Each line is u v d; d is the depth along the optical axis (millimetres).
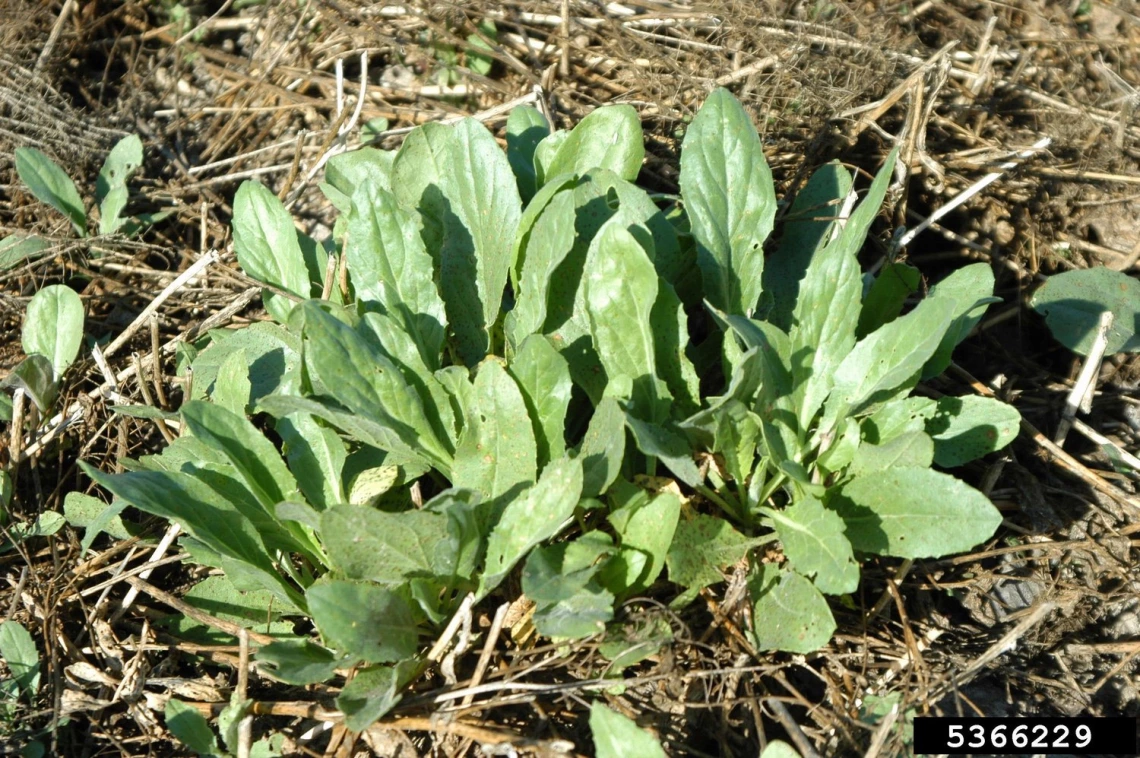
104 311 854
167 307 841
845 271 709
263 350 771
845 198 791
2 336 840
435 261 756
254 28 959
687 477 683
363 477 713
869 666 709
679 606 688
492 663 693
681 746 682
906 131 840
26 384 778
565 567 671
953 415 728
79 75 957
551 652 692
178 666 722
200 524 693
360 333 713
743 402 691
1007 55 923
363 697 663
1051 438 797
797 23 888
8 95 905
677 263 746
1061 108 903
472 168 745
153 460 732
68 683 715
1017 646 726
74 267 855
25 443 789
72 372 807
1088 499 770
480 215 746
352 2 943
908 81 845
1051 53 938
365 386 692
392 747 681
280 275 779
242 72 948
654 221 745
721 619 693
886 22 911
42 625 731
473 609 704
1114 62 934
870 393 694
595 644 682
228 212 894
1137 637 735
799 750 686
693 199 740
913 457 690
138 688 706
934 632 720
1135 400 805
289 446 713
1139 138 895
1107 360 821
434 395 710
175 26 969
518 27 924
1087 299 821
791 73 868
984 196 860
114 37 972
